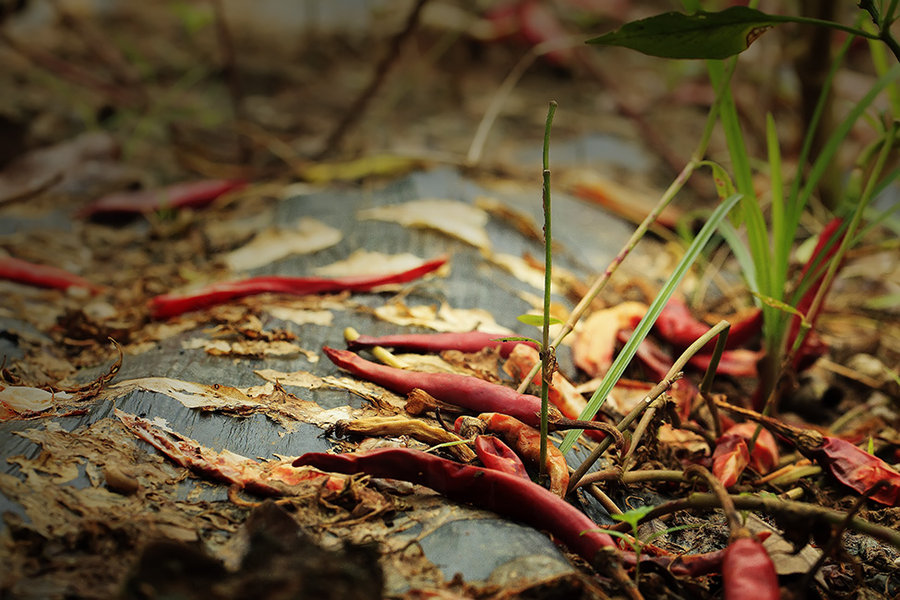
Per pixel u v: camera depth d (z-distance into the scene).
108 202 1.27
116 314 1.12
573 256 1.21
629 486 1.00
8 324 1.09
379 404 1.00
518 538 0.93
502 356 1.05
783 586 0.93
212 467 0.95
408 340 1.04
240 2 2.29
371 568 0.88
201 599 0.86
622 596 0.92
